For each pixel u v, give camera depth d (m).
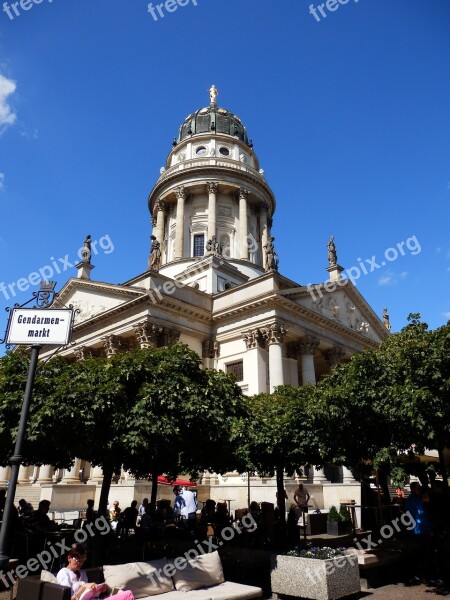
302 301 42.00
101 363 14.98
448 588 13.41
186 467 18.00
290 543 19.89
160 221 62.28
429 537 15.20
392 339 18.08
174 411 14.24
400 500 27.48
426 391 13.73
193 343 41.12
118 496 32.00
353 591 12.26
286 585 12.37
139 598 10.27
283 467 20.19
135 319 38.53
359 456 16.89
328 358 44.34
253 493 32.19
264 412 20.27
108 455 13.84
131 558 16.45
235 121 73.25
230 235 60.06
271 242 44.94
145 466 17.20
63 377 13.73
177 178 62.09
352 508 26.66
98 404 12.84
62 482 39.59
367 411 15.73
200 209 61.56
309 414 17.11
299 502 24.83
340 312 46.59
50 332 10.30
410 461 19.50
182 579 11.09
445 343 14.42
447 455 27.33
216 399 15.87
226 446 16.06
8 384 14.05
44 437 12.86
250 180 62.69
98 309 43.16
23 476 45.78
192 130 70.44
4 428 13.16
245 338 39.50
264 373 38.22
